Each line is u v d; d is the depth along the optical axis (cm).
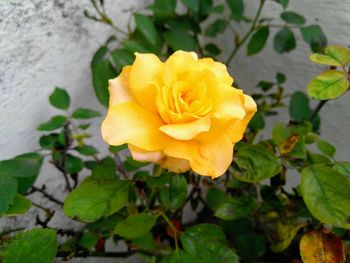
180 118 15
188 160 15
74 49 24
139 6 28
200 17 30
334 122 29
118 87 16
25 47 21
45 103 24
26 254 15
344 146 29
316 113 26
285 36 27
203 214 39
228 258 18
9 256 15
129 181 19
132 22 28
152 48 27
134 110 16
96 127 29
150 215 19
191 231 19
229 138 15
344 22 26
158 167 20
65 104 22
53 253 15
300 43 28
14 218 23
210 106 15
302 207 21
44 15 21
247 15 31
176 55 16
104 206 18
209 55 33
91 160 28
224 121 15
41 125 22
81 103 27
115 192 18
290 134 22
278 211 23
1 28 20
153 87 15
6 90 21
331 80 19
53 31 22
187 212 38
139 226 19
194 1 26
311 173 18
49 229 15
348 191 18
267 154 20
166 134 15
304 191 18
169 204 19
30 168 19
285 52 27
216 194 32
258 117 28
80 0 23
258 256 27
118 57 24
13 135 23
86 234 23
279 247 22
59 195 27
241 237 28
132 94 16
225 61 34
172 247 25
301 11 27
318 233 19
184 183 19
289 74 30
